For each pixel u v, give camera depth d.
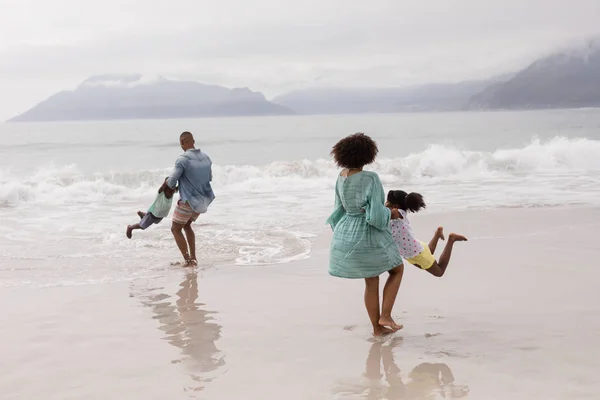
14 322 5.06
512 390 3.56
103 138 46.84
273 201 12.45
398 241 4.92
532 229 8.85
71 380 3.86
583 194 12.62
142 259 7.45
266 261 7.28
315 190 14.25
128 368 4.05
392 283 4.78
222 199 12.77
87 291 6.03
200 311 5.36
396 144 36.91
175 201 12.69
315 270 6.83
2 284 6.29
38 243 8.40
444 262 5.12
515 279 6.20
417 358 4.15
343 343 4.50
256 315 5.23
